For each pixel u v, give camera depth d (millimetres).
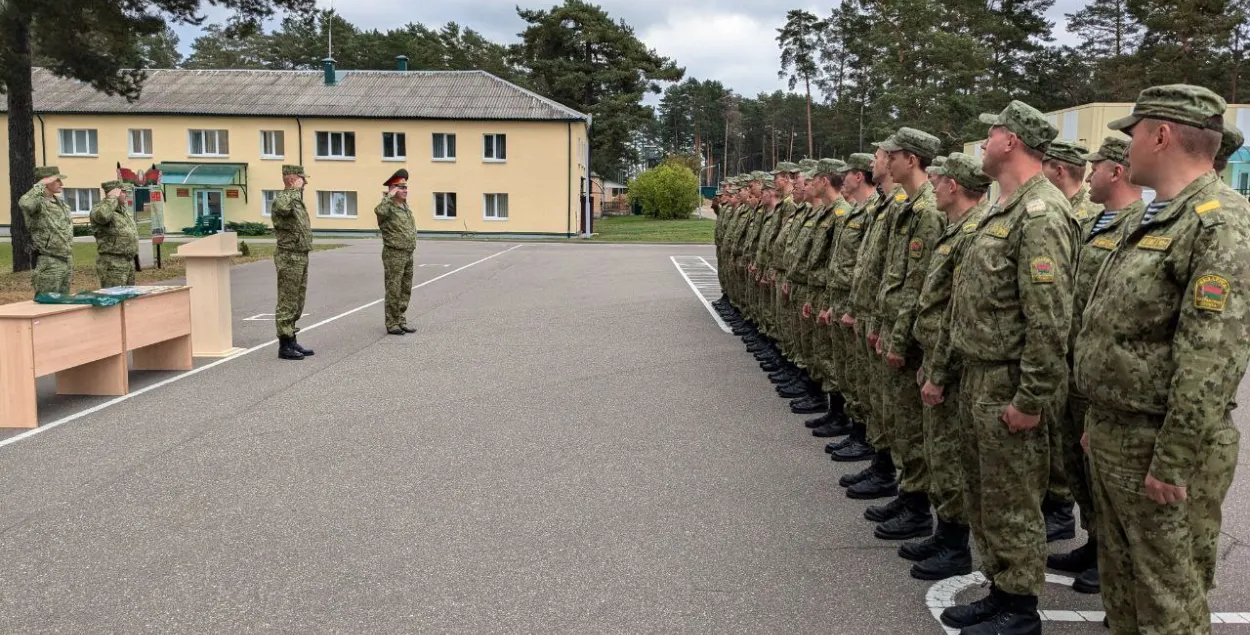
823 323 6941
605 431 7047
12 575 4301
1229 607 4031
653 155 117750
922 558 4547
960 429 3938
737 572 4406
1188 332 2770
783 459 6344
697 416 7559
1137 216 3100
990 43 51688
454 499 5422
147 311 8609
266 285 18047
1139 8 45312
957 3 50875
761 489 5688
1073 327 4504
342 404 7898
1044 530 3740
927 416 4414
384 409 7719
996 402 3674
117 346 8109
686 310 14617
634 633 3764
